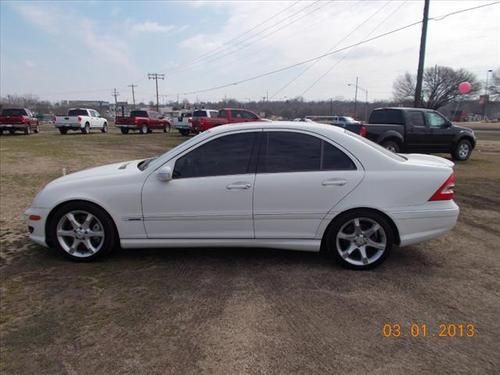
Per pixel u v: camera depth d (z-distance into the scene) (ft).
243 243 12.99
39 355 8.42
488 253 14.51
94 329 9.37
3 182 28.27
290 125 13.04
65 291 11.27
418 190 12.58
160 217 12.85
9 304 10.52
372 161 12.72
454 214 12.85
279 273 12.57
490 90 238.89
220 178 12.64
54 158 43.45
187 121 88.84
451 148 41.32
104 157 44.93
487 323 9.77
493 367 8.11
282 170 12.67
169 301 10.71
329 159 12.74
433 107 209.97
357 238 12.84
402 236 12.74
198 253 14.19
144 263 13.29
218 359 8.31
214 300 10.78
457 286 11.76
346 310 10.32
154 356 8.40
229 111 74.49
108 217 13.07
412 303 10.71
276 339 9.02
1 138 76.18
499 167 37.04
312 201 12.57
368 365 8.15
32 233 13.44
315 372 7.92
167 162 12.91
